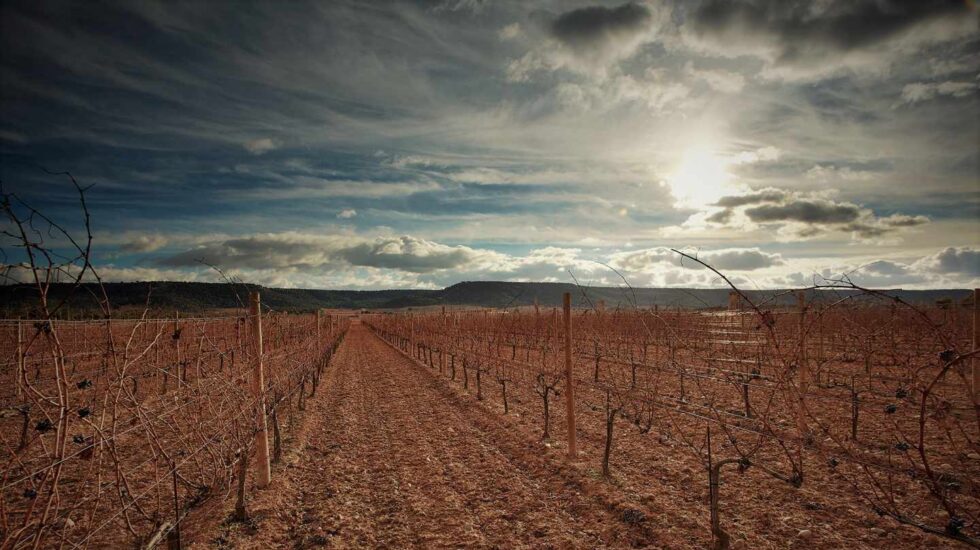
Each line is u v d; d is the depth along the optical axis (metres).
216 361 12.02
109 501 5.24
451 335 20.09
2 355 8.88
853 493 5.08
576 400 10.38
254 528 4.79
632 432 7.77
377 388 13.68
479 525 4.88
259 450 5.72
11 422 7.34
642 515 4.74
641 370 12.78
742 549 4.12
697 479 5.64
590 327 15.34
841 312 7.96
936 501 4.76
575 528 4.70
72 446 5.83
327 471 6.65
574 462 6.35
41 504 5.00
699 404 9.27
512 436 7.83
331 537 4.73
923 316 2.87
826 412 8.30
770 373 10.14
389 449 7.59
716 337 13.03
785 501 4.98
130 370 8.50
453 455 7.13
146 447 7.12
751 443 6.82
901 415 7.75
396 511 5.31
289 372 9.16
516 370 14.20
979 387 6.35
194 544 4.41
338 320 36.41
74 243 2.71
